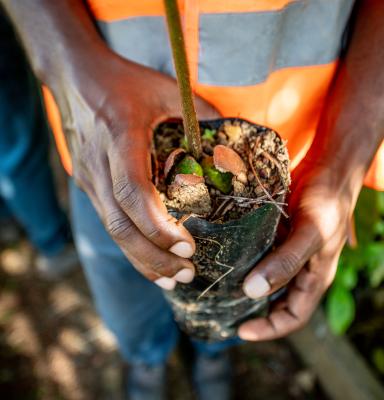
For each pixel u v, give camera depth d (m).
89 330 0.74
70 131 0.36
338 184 0.33
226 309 0.38
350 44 0.36
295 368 0.70
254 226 0.30
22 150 0.64
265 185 0.31
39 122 0.67
